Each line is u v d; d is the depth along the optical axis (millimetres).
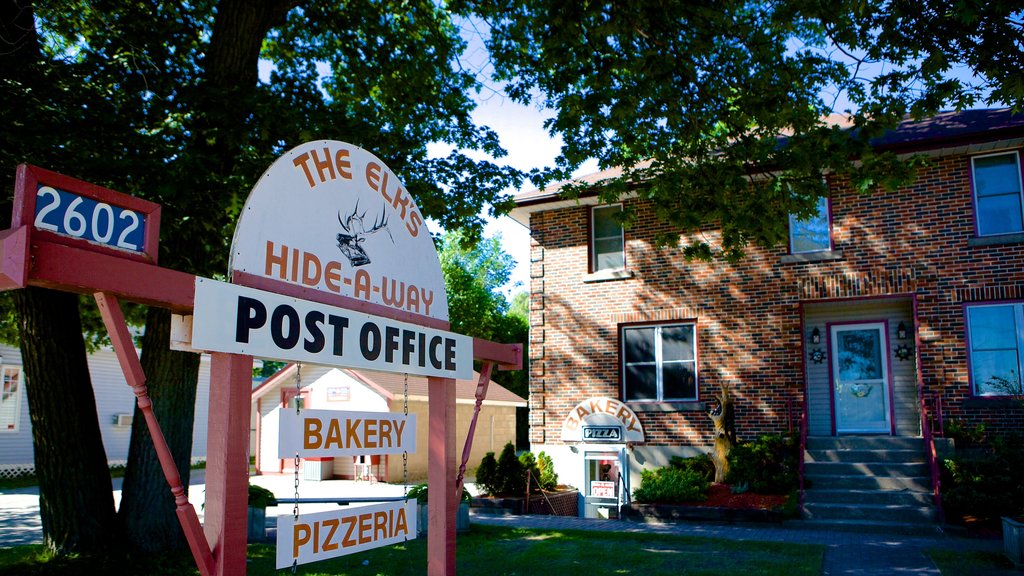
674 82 9422
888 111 8711
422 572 8594
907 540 10914
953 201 14727
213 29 10203
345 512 4539
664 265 17078
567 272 18156
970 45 7660
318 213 4480
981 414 13875
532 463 16344
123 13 9562
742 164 10461
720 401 15227
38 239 2926
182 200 7145
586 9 8945
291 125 8969
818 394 15711
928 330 14508
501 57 11695
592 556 9539
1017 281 14016
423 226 5527
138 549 8922
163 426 9094
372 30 12297
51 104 7602
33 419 8898
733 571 8586
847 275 15266
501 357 6211
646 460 16359
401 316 5137
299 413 4277
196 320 3490
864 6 7938
